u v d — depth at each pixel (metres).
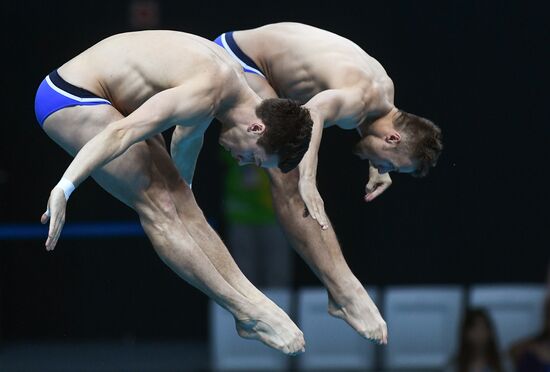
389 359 30.44
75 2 38.34
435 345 30.53
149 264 39.66
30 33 38.56
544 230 39.59
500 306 30.52
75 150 15.14
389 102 17.58
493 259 39.75
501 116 39.28
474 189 39.62
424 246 39.78
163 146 15.71
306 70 17.19
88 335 39.72
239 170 36.69
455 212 39.62
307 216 16.72
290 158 15.05
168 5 37.91
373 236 39.72
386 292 30.92
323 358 30.45
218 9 38.03
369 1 38.56
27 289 39.50
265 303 15.80
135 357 36.72
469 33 38.88
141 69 14.88
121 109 15.20
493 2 38.69
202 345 38.78
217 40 18.17
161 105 14.11
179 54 14.80
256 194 36.56
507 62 38.97
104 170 14.92
